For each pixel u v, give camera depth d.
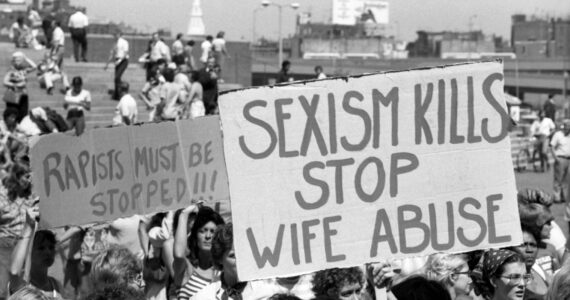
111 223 11.02
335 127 7.96
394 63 122.56
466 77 7.98
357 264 7.96
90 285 8.33
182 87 28.53
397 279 8.85
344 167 7.96
